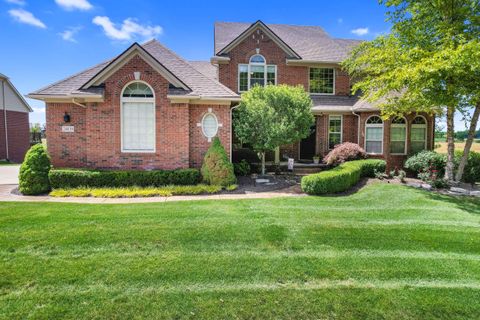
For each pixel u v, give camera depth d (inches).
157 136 455.5
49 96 443.5
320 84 700.7
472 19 382.0
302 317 129.9
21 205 320.5
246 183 478.3
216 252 197.9
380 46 435.2
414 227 259.1
